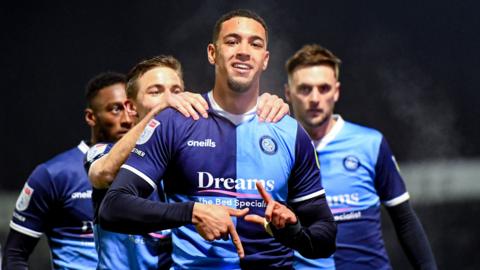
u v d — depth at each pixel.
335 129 15.97
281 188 10.53
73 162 14.96
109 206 9.85
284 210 9.83
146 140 10.28
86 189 14.82
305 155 10.75
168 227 9.67
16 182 25.27
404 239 15.87
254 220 9.84
